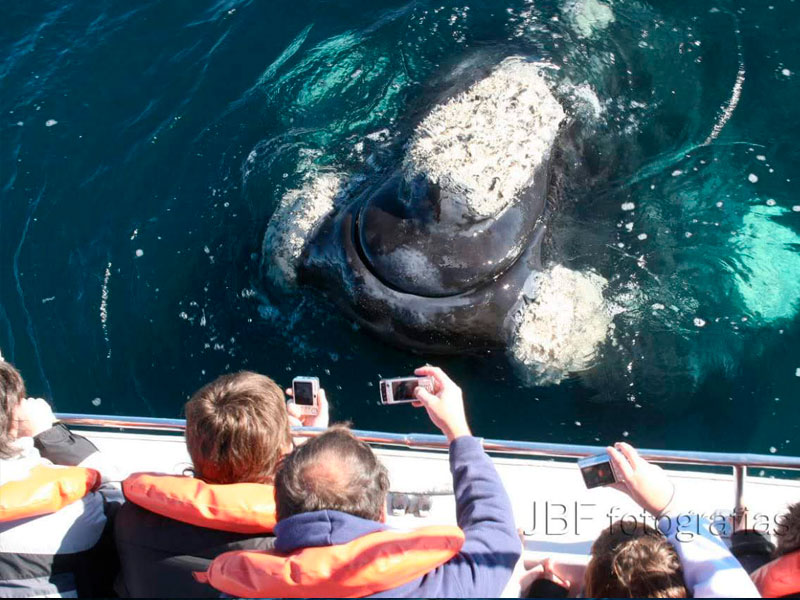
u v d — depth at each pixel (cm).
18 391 403
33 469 378
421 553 301
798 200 709
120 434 539
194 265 727
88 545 381
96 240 775
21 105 899
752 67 798
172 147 839
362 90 826
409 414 633
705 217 691
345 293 600
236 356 663
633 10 826
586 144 688
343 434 328
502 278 586
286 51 906
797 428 617
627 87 747
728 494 471
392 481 490
